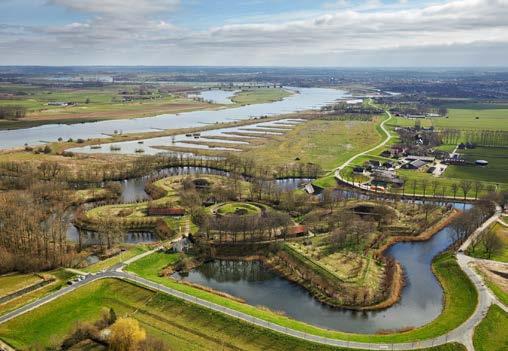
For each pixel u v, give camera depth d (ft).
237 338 461.37
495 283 582.35
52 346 441.27
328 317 528.22
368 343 452.35
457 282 595.47
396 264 653.71
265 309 536.42
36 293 540.93
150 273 615.16
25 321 483.10
